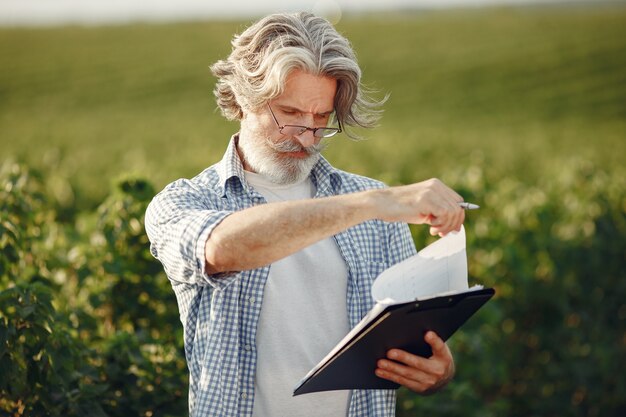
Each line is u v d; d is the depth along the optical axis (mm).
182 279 2004
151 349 3379
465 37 40875
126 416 3080
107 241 3664
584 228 5828
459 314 1980
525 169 19438
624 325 5832
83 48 40719
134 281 3666
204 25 47156
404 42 40906
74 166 19188
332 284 2197
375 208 1763
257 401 2121
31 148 23359
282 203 1795
